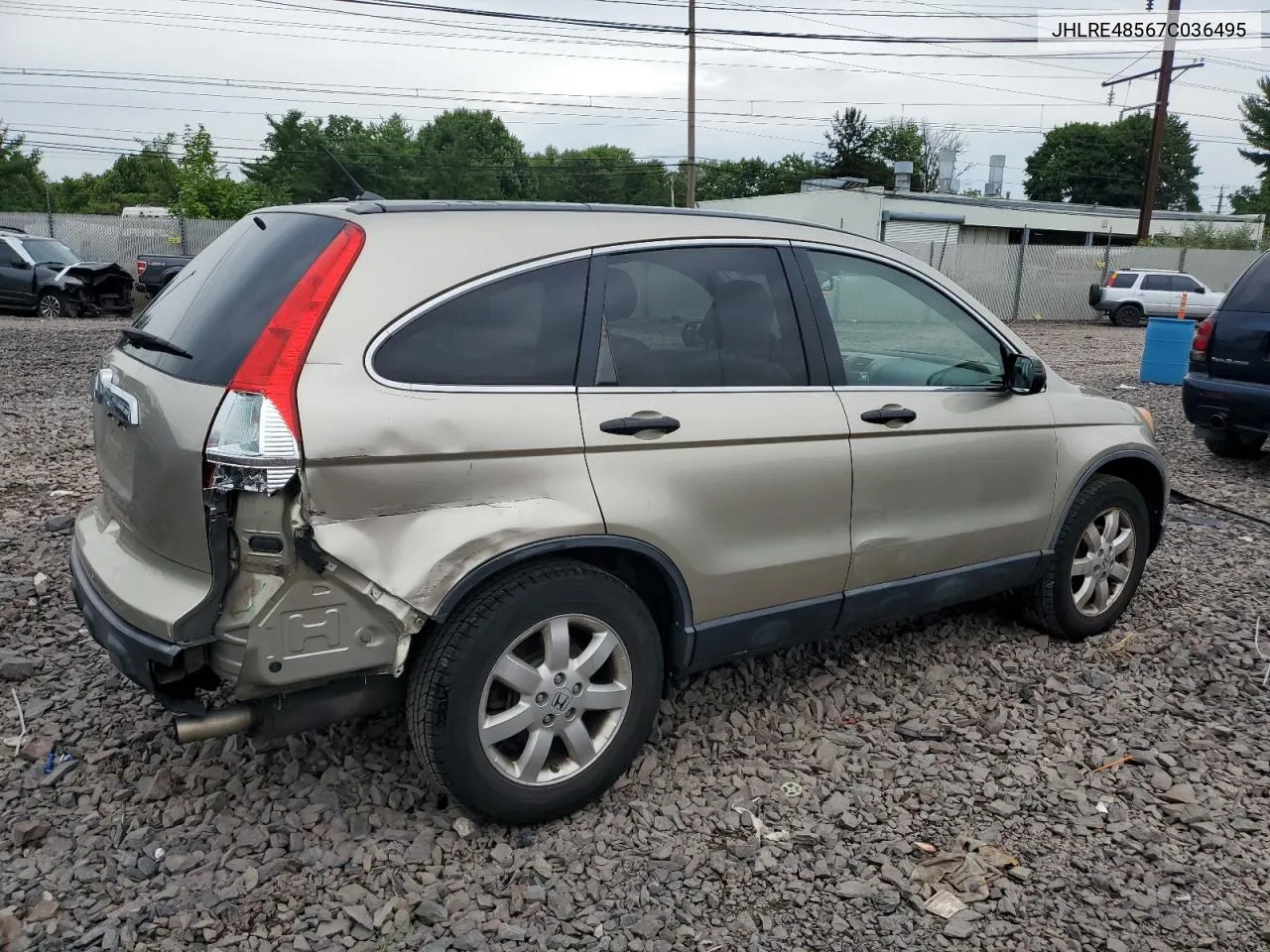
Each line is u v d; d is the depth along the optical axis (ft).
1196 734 12.80
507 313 9.85
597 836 10.29
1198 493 25.49
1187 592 17.84
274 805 10.47
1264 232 156.35
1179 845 10.47
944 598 13.56
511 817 10.07
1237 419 26.55
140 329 10.83
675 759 11.80
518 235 10.15
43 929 8.65
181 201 130.93
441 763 9.55
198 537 8.78
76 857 9.62
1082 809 11.04
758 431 11.14
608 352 10.39
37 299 69.05
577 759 10.39
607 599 10.25
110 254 98.89
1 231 71.15
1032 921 9.26
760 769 11.63
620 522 10.13
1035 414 14.14
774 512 11.40
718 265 11.44
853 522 12.17
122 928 8.68
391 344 9.17
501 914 9.12
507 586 9.67
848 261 12.66
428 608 9.09
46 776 10.88
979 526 13.57
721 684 13.65
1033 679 14.21
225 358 8.98
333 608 8.89
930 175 241.55
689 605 10.99
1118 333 87.25
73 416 31.17
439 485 9.22
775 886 9.67
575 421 9.96
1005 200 140.26
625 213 11.05
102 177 228.22
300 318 8.85
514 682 9.84
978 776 11.62
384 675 9.65
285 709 9.29
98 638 9.73
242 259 10.11
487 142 228.63
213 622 8.80
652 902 9.37
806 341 11.94
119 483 10.09
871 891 9.59
